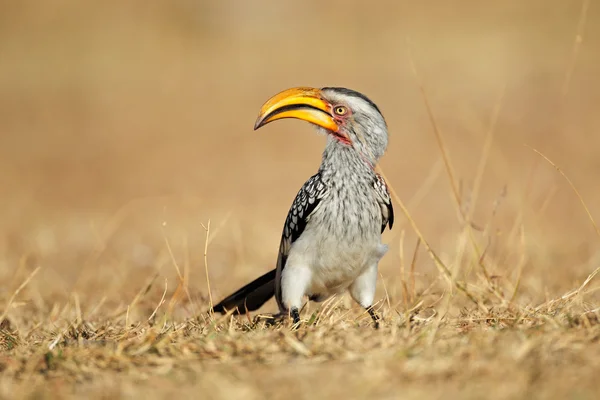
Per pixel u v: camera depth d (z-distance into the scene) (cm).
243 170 3127
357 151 1165
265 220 2278
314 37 5088
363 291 1200
